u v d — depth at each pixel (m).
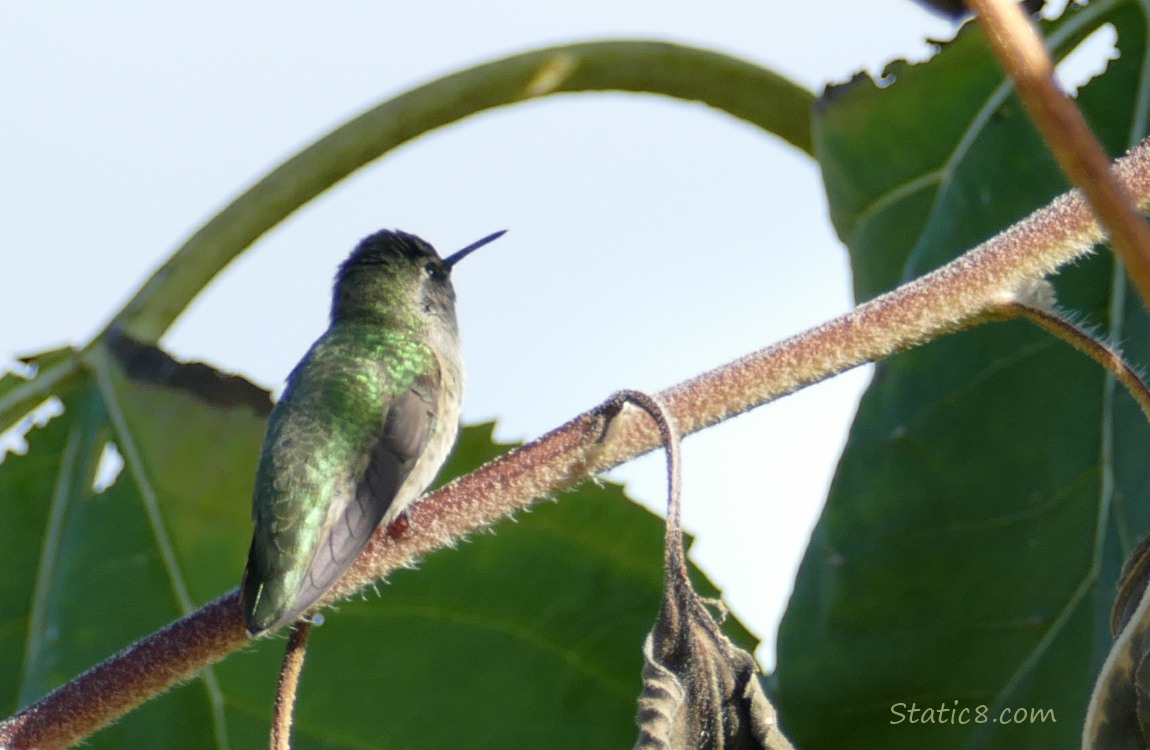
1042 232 5.57
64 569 8.35
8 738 5.81
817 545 7.95
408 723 8.21
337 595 6.22
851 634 7.71
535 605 8.27
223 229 8.15
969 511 7.74
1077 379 7.73
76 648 8.23
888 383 8.07
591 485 8.21
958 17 8.62
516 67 8.20
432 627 8.32
